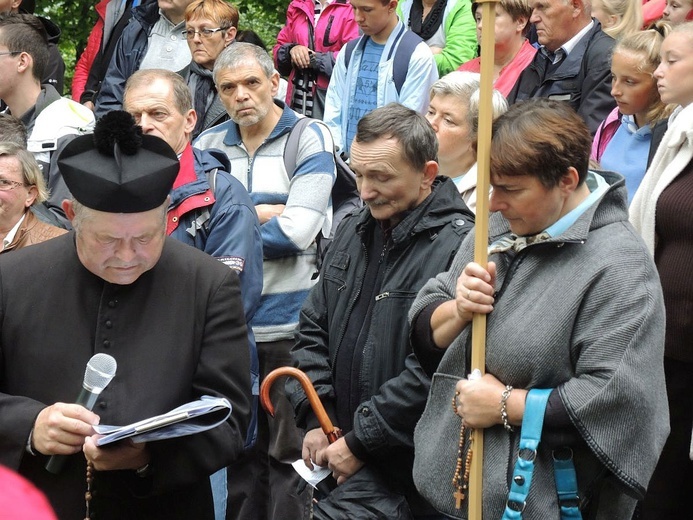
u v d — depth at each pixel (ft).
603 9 53.11
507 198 25.86
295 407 33.83
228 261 38.78
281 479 44.78
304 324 34.60
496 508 26.03
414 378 30.48
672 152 37.52
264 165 46.01
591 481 25.95
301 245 44.57
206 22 55.21
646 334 25.25
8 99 49.44
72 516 26.25
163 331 26.35
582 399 25.09
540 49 52.80
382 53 57.47
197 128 54.95
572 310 25.57
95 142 24.86
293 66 62.18
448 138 41.09
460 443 27.09
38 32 49.78
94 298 26.43
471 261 28.48
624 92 43.75
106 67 68.33
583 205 26.25
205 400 24.71
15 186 37.42
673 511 36.65
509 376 26.04
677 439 36.37
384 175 31.83
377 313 32.30
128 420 25.58
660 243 37.40
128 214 24.58
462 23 62.80
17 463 24.95
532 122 25.39
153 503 26.78
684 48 38.75
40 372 26.00
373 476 31.55
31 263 26.71
